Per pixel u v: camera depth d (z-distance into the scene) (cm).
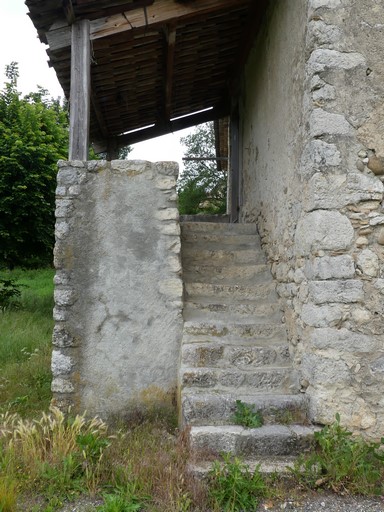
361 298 341
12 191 874
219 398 351
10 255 924
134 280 411
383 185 350
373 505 280
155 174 418
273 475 296
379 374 338
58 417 341
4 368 517
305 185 367
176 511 265
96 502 280
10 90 983
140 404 405
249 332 419
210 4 442
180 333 412
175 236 415
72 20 419
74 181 410
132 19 429
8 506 262
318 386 337
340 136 351
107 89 644
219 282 492
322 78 353
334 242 343
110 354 405
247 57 659
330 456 306
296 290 394
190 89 753
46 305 912
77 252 407
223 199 1666
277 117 482
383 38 357
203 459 308
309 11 364
